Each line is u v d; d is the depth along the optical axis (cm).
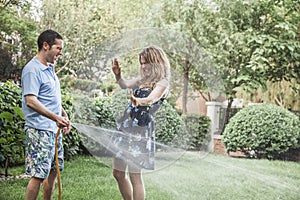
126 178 351
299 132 805
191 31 966
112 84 344
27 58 973
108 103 341
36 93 329
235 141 813
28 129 334
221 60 956
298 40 1011
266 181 568
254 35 950
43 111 324
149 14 1006
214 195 476
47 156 334
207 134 338
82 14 1013
